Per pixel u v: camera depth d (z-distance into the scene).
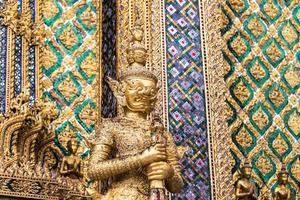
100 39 8.36
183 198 7.43
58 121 7.91
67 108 8.00
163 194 6.23
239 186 7.84
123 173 6.41
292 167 8.55
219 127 7.74
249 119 8.59
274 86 8.83
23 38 7.92
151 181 6.26
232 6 8.98
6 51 7.79
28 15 8.03
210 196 7.51
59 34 8.26
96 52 8.30
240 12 8.98
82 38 8.32
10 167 7.02
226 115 8.20
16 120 7.34
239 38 8.88
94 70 8.23
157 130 6.56
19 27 7.93
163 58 7.86
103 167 6.36
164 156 6.32
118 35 7.91
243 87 8.70
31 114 7.45
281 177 8.23
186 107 7.76
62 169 7.59
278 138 8.62
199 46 8.04
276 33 9.05
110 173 6.35
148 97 6.75
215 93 7.87
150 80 6.80
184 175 7.51
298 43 9.10
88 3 8.47
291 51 9.04
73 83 8.12
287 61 8.98
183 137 7.64
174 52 7.93
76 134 7.92
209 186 7.54
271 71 8.88
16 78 7.72
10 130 7.29
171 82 7.81
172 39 7.98
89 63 8.24
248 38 8.91
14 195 6.86
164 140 6.40
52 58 8.13
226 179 7.57
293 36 9.11
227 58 8.74
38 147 7.54
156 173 6.26
